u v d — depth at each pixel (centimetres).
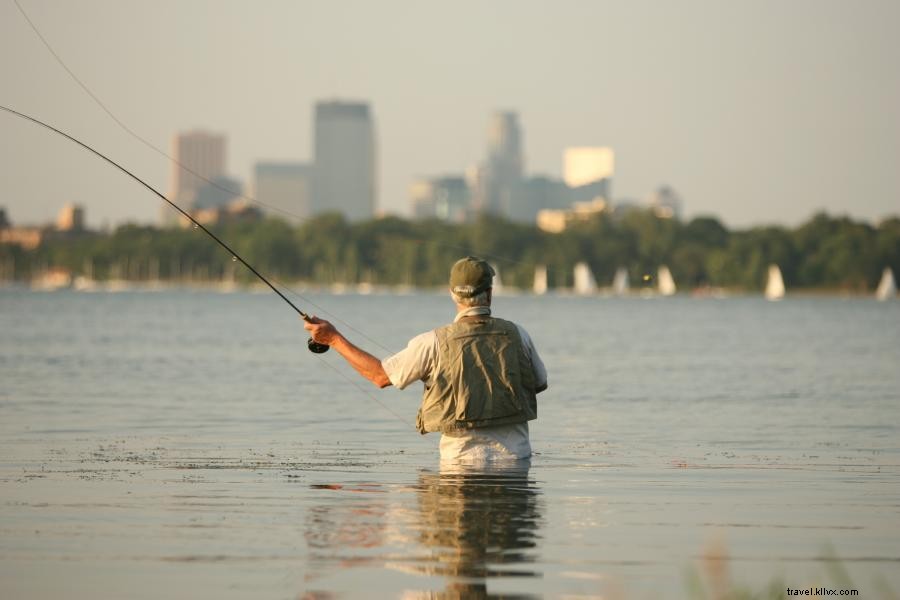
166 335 16738
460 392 3866
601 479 3934
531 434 5372
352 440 4997
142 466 4181
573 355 12800
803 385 8631
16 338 15662
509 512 3316
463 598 2478
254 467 4159
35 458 4384
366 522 3166
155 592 2514
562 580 2606
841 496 3656
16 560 2759
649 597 2488
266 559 2767
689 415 6334
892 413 6488
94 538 2973
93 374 9100
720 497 3619
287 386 7931
